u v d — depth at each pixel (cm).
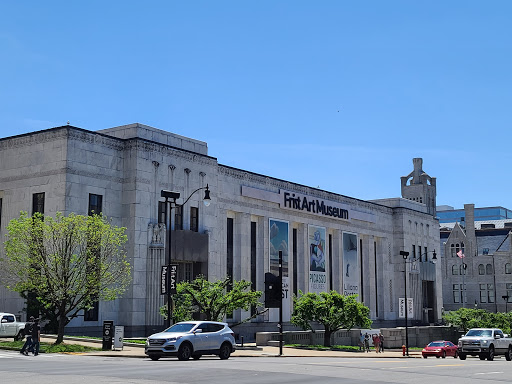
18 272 4103
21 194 5094
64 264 3941
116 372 2200
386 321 8438
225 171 6297
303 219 7238
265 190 6750
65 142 4897
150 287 5141
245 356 3812
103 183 5109
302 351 4903
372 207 8500
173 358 3288
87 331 4838
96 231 4134
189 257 5509
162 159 5450
